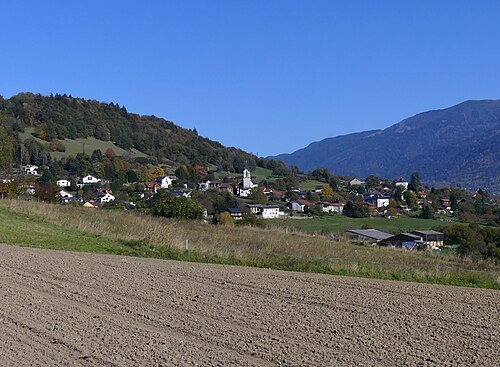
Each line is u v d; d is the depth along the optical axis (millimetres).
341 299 17453
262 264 27141
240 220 65312
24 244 30203
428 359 11008
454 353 11508
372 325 13852
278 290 18656
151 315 14102
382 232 60469
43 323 13016
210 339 12055
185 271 22156
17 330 12406
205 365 10266
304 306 15953
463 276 26609
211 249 29203
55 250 28094
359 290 19594
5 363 10211
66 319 13430
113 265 22891
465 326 14180
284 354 11062
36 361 10359
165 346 11344
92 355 10727
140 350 11062
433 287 21859
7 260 23094
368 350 11516
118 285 18219
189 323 13406
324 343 11953
